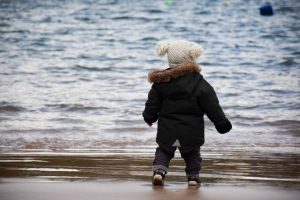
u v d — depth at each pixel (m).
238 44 40.91
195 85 8.33
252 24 54.59
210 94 8.34
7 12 65.25
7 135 13.55
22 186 7.80
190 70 8.38
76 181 8.28
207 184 8.27
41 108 17.67
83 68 28.75
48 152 11.28
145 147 12.02
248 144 12.45
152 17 59.81
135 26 52.56
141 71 27.75
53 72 27.38
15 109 17.47
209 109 8.32
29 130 14.25
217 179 8.69
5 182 8.15
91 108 17.62
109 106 18.00
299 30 50.09
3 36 45.31
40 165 9.73
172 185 8.16
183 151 8.28
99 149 11.72
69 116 16.41
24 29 49.94
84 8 69.44
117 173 9.02
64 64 30.38
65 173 8.98
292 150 11.64
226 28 51.41
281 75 26.30
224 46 39.72
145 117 8.64
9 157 10.60
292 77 25.59
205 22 55.91
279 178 8.76
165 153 8.35
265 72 27.38
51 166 9.63
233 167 9.70
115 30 49.50
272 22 56.41
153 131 14.17
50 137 13.33
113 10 66.88
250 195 7.40
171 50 8.55
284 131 14.20
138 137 13.33
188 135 8.29
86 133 13.89
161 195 7.30
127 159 10.42
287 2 78.69
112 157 10.66
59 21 56.56
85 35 46.06
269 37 45.44
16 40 42.94
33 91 21.34
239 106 18.22
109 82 23.94
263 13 62.66
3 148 11.83
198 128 8.34
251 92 21.20
